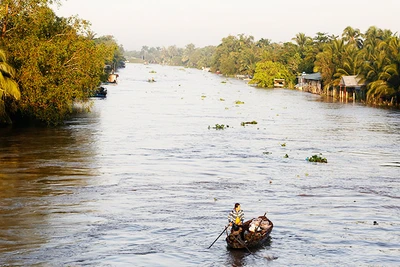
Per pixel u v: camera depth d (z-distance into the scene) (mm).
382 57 116375
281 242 24500
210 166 41938
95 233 25016
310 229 26359
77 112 81625
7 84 54500
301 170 41250
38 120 67562
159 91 137500
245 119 78562
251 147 52250
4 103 59469
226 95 133250
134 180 36188
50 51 59188
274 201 31578
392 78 111188
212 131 63625
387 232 26078
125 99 108938
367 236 25469
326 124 74625
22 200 30453
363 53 137375
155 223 26688
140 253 22688
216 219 27562
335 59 142250
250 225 24141
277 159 45875
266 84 182250
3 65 54438
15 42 57938
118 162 42531
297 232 25891
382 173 40656
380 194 33781
